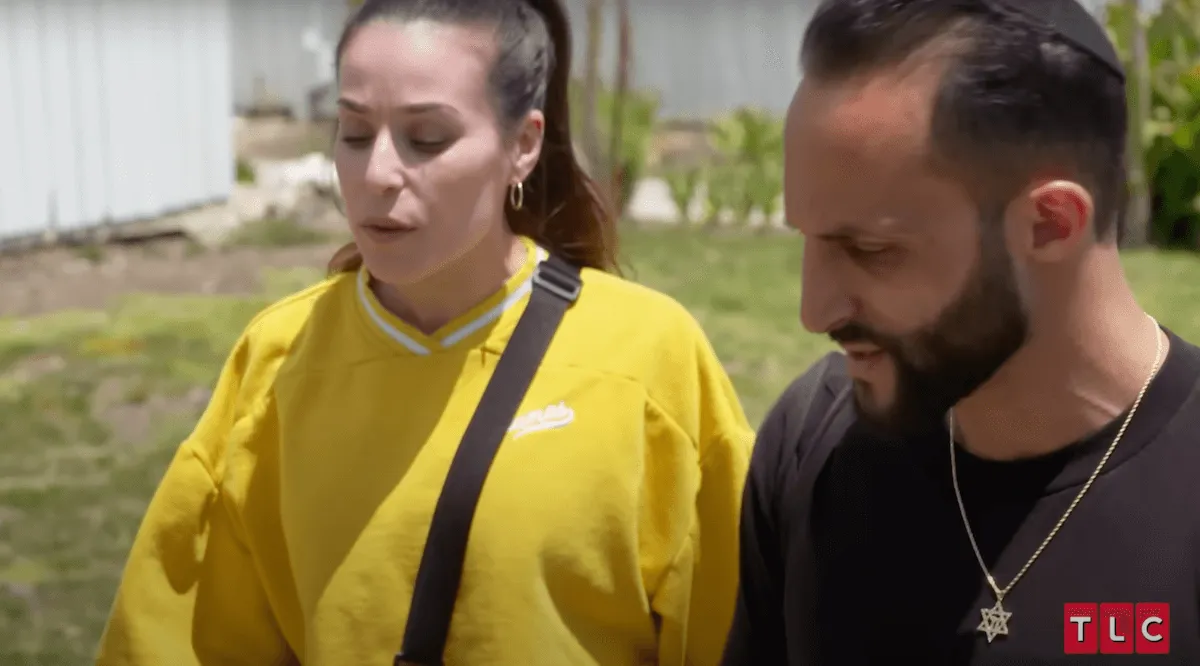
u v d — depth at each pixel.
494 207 1.73
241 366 1.90
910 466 1.24
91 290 8.13
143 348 6.65
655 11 17.89
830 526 1.29
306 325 1.86
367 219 1.67
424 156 1.66
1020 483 1.17
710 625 1.88
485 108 1.69
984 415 1.17
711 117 17.81
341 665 1.71
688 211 11.55
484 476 1.69
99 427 5.45
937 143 1.05
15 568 4.14
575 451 1.73
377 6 1.70
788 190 1.12
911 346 1.11
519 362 1.76
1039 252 1.08
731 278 8.62
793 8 18.17
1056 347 1.12
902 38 1.06
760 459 1.42
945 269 1.07
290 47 17.83
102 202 10.02
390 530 1.71
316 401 1.81
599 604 1.75
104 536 4.40
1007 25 1.05
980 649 1.16
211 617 1.85
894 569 1.23
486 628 1.67
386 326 1.80
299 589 1.76
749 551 1.43
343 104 1.67
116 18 10.10
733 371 6.24
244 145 15.64
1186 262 9.16
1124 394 1.15
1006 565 1.17
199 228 10.39
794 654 1.33
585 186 1.98
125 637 1.81
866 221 1.08
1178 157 10.15
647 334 1.83
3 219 9.17
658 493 1.81
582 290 1.85
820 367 1.43
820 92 1.09
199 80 11.17
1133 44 9.77
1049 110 1.05
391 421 1.75
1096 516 1.14
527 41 1.76
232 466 1.83
